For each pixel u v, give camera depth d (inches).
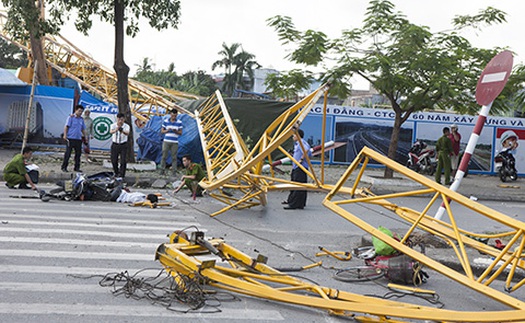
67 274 241.3
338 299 210.2
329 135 892.6
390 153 679.1
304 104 388.8
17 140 819.4
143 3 645.3
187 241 245.6
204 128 630.5
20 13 629.6
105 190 462.0
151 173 637.9
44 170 605.3
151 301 210.7
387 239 219.3
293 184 379.6
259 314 203.8
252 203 466.0
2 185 522.6
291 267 281.4
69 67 1074.7
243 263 239.5
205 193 536.1
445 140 691.4
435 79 586.2
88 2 649.0
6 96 815.1
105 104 826.2
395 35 619.8
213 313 201.8
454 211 530.6
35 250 279.0
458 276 201.3
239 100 827.4
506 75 288.0
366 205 533.0
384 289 253.1
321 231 395.9
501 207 580.7
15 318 185.2
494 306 238.1
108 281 233.6
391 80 597.9
